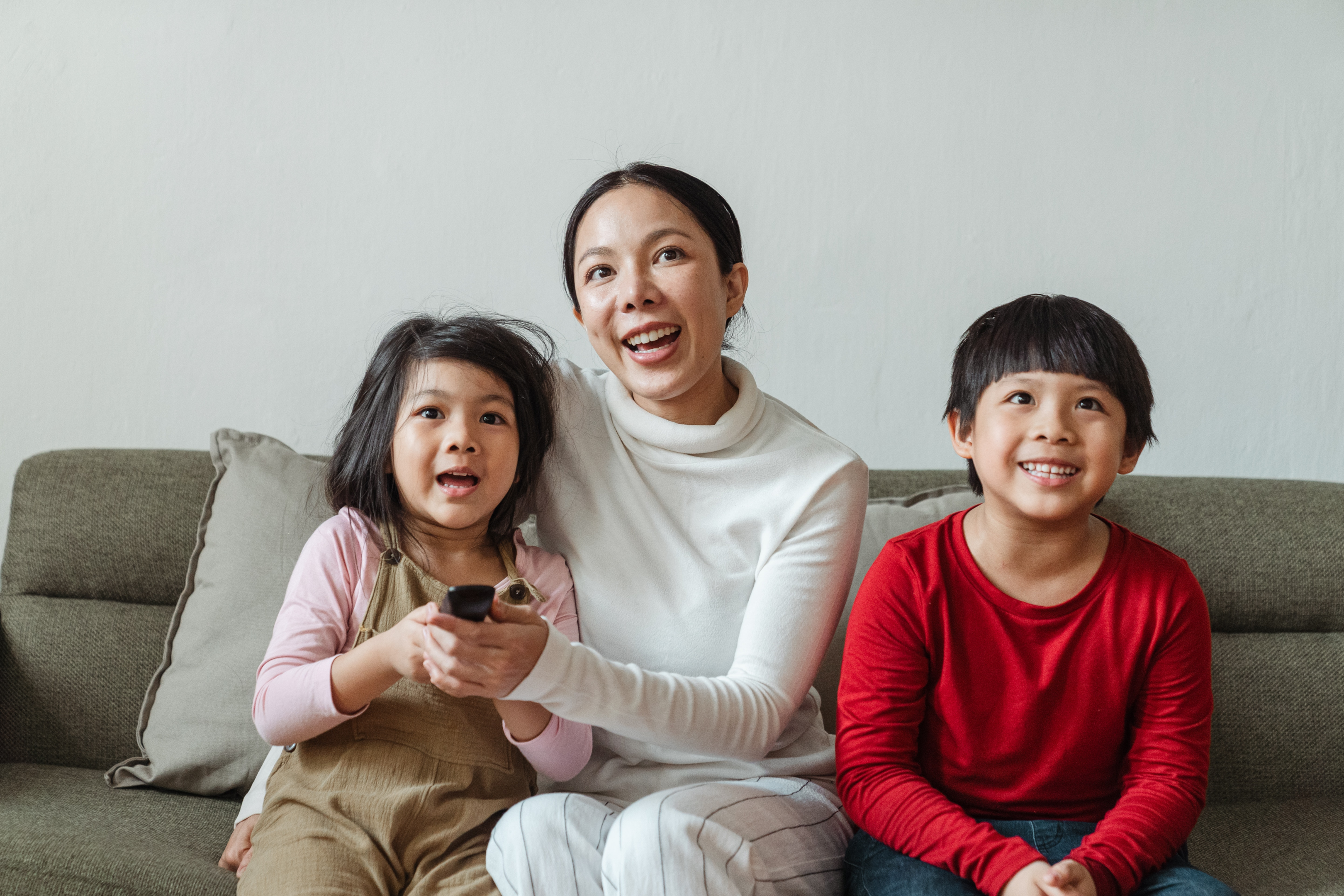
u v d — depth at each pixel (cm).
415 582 107
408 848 96
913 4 177
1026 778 100
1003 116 178
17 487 148
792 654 103
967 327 178
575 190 177
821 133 178
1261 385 178
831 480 108
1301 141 178
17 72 177
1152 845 90
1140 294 178
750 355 178
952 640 101
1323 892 105
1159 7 178
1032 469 98
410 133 177
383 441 109
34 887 99
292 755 102
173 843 112
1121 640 99
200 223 177
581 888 88
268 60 177
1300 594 141
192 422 177
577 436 115
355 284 177
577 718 92
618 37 178
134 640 140
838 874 100
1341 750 135
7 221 177
